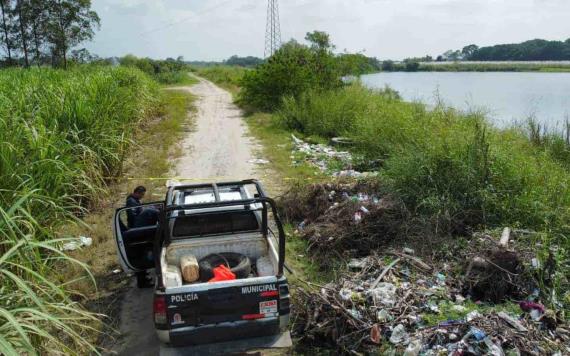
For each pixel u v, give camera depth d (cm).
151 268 704
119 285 748
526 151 1195
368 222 852
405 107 1725
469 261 707
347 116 1897
